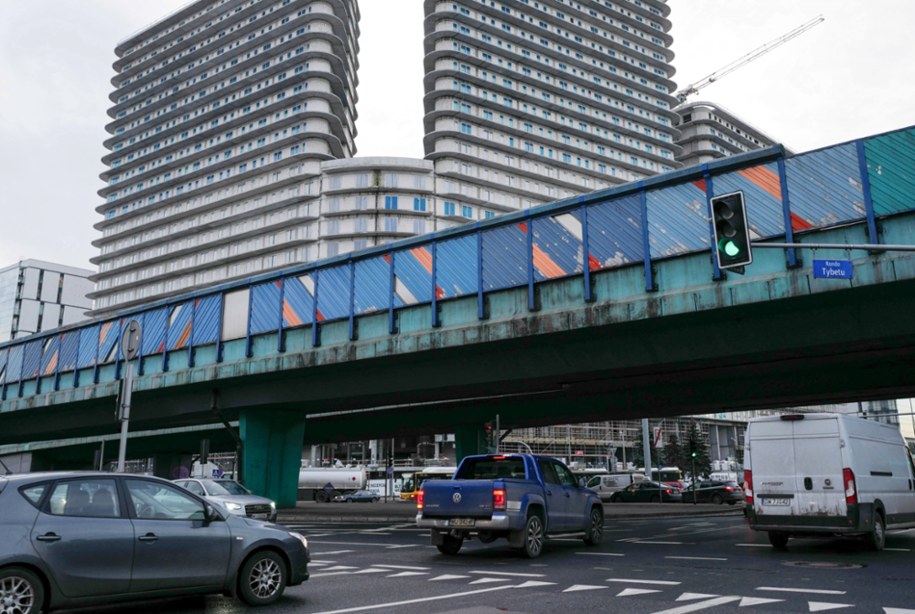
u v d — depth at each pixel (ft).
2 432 154.61
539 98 390.63
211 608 26.48
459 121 362.33
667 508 114.01
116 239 431.84
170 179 404.36
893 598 26.99
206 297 106.73
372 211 339.57
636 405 110.73
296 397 103.55
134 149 437.99
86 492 24.09
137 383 112.68
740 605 25.80
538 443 372.79
